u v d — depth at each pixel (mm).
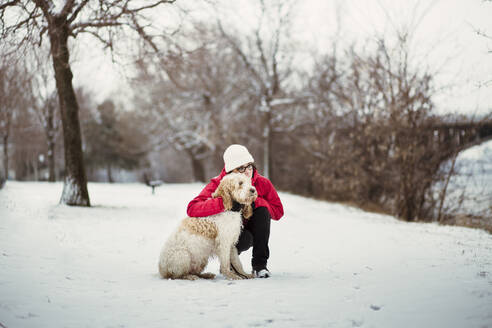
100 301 3162
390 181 14602
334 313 2797
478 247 5871
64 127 10680
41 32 9156
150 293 3439
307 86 23656
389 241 6680
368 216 12672
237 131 29047
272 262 5453
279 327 2553
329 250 6078
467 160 11977
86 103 34188
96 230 7285
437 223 11305
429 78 11992
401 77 12539
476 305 2742
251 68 26391
